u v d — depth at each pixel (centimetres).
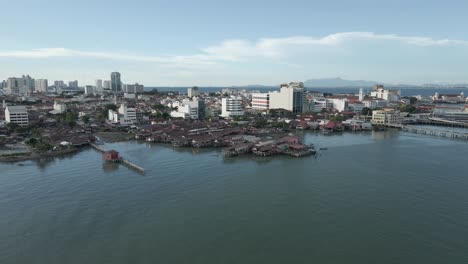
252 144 14450
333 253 5538
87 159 12488
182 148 14862
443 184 9006
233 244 5862
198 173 10406
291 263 5259
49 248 5766
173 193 8481
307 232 6281
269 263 5269
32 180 9606
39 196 8256
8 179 9700
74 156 13075
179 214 7150
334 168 10956
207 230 6394
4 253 5606
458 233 6147
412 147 14825
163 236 6159
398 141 16675
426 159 12181
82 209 7431
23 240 6041
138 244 5875
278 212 7225
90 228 6500
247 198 8094
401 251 5562
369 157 12662
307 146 14225
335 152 13762
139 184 9238
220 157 12888
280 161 12150
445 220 6712
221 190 8712
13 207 7538
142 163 11788
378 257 5397
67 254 5569
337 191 8538
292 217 6950
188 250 5669
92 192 8556
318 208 7419
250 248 5725
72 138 15875
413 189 8619
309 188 8819
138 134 17500
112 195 8325
